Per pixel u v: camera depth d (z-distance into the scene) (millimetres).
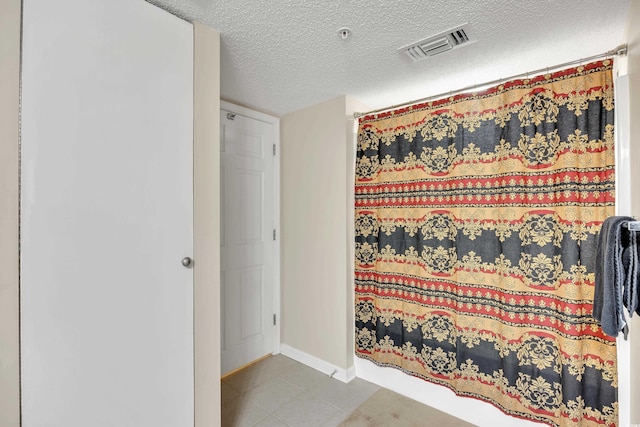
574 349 1397
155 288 1227
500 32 1414
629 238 896
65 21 1019
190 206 1337
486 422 1712
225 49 1589
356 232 2252
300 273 2537
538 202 1508
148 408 1206
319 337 2391
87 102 1062
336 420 1791
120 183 1137
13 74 936
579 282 1403
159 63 1238
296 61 1713
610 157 1346
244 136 2412
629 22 1265
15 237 943
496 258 1641
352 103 2270
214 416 1415
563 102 1449
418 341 1938
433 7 1254
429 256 1885
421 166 1923
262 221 2549
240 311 2395
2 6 924
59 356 1010
